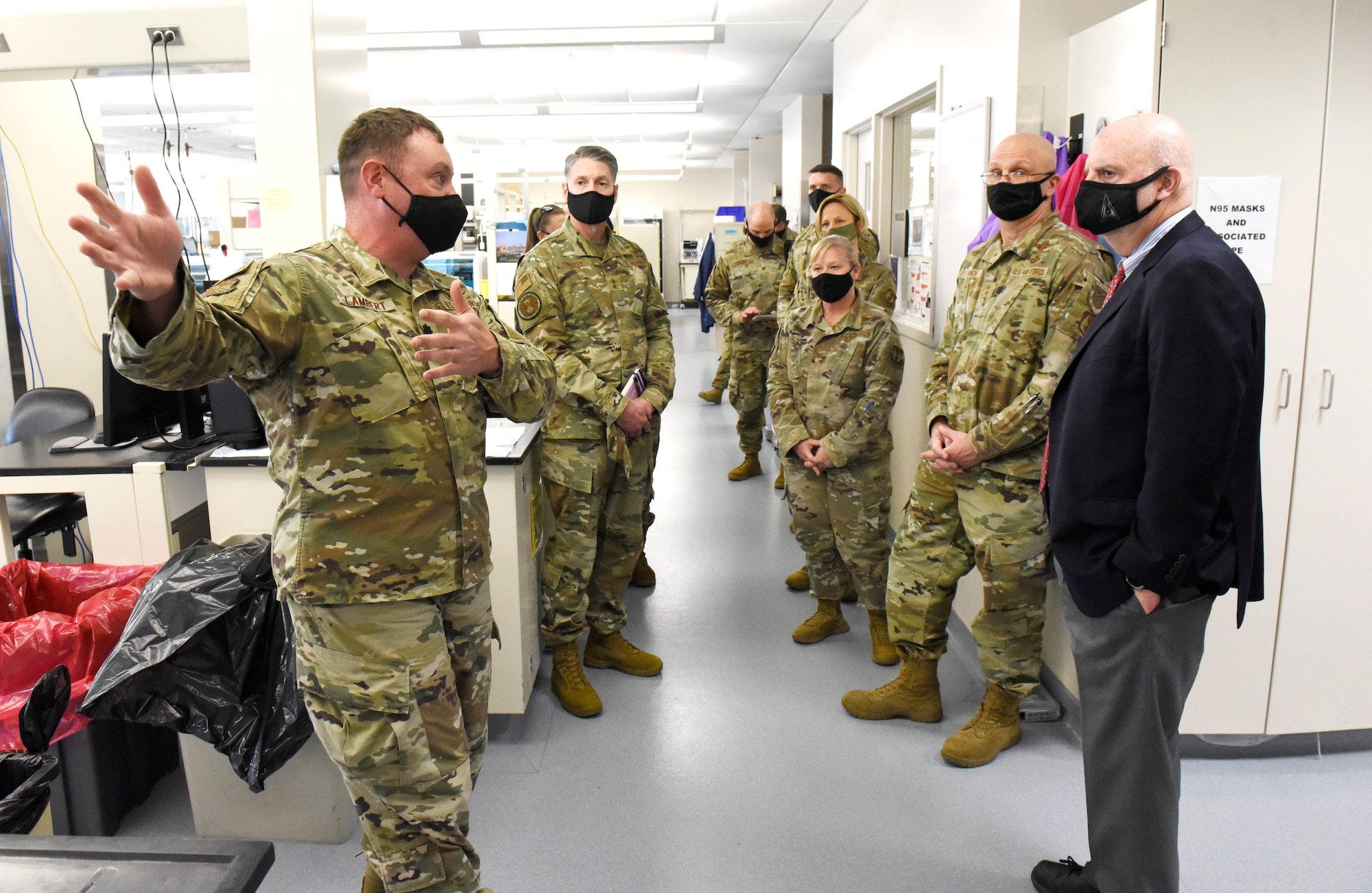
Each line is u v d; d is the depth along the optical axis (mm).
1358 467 2279
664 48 6781
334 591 1396
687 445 6602
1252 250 2203
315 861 2029
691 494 5293
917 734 2570
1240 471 1529
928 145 4180
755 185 12305
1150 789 1620
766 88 8609
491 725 2570
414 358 1453
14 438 3352
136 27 2861
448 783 1502
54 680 1227
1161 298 1487
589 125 11055
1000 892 1905
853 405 2875
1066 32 2734
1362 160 2188
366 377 1390
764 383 5523
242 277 1321
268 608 1826
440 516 1467
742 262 5508
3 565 2494
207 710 1771
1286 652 2350
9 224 3707
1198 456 1441
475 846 2072
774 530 4586
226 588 1812
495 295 5797
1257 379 1513
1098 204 1641
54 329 3920
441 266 5887
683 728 2619
